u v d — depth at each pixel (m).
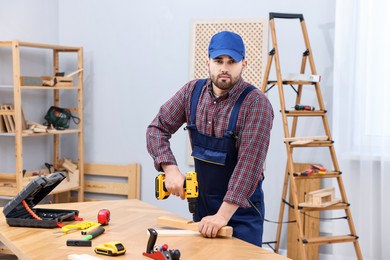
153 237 2.05
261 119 2.44
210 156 2.57
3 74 4.63
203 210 2.69
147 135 2.69
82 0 5.07
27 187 2.52
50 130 4.63
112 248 2.07
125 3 4.94
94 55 5.07
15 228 2.47
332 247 4.33
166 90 4.86
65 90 5.19
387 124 4.08
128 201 3.10
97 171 5.05
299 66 4.46
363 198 4.16
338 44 4.19
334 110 4.23
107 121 5.07
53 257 2.04
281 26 4.49
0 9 4.64
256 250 2.16
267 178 4.55
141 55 4.93
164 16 4.82
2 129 4.44
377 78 4.09
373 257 4.22
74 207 2.92
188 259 2.03
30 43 4.39
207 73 4.68
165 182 2.50
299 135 4.48
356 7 4.14
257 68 4.55
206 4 4.68
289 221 4.36
